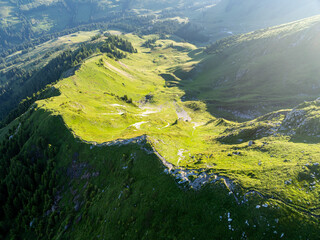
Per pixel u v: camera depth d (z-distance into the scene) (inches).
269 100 5408.5
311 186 1146.0
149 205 1459.2
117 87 7249.0
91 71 7273.6
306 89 5492.1
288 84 5920.3
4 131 5073.8
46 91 6072.8
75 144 2704.2
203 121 5049.2
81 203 2146.9
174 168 1676.9
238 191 1235.9
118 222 1530.5
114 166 2110.0
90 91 5989.2
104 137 2891.2
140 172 1795.0
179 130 3570.4
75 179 2438.5
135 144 2097.7
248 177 1336.1
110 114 4375.0
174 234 1239.5
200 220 1223.5
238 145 1985.7
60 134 3036.4
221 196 1251.2
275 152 1589.6
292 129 1849.2
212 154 1860.2
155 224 1347.2
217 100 6328.7
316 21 6683.1
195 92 7657.5
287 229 1008.2
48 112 3511.3
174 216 1325.0
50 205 2389.3
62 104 4003.4
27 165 2908.5
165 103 6422.2
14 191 2691.9
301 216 1026.7
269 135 1987.0
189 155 1980.8
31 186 2659.9
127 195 1644.9
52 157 2792.8
